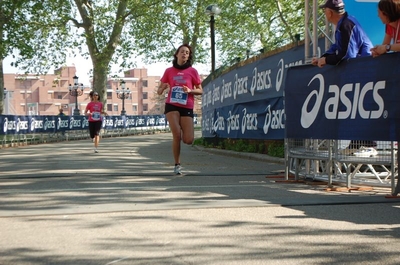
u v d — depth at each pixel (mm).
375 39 7547
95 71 34594
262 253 3445
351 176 6465
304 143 6887
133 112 82688
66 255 3418
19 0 26781
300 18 23141
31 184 6828
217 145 15750
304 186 6598
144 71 83125
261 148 11898
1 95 28172
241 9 28844
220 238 3826
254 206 5023
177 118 7902
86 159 11883
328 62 6027
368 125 5609
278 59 10289
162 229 4094
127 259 3322
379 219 4438
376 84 5496
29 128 22656
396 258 3322
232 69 13570
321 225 4223
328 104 6195
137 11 33469
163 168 9227
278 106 10305
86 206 5035
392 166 5652
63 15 32844
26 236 3908
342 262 3246
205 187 6414
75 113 37688
